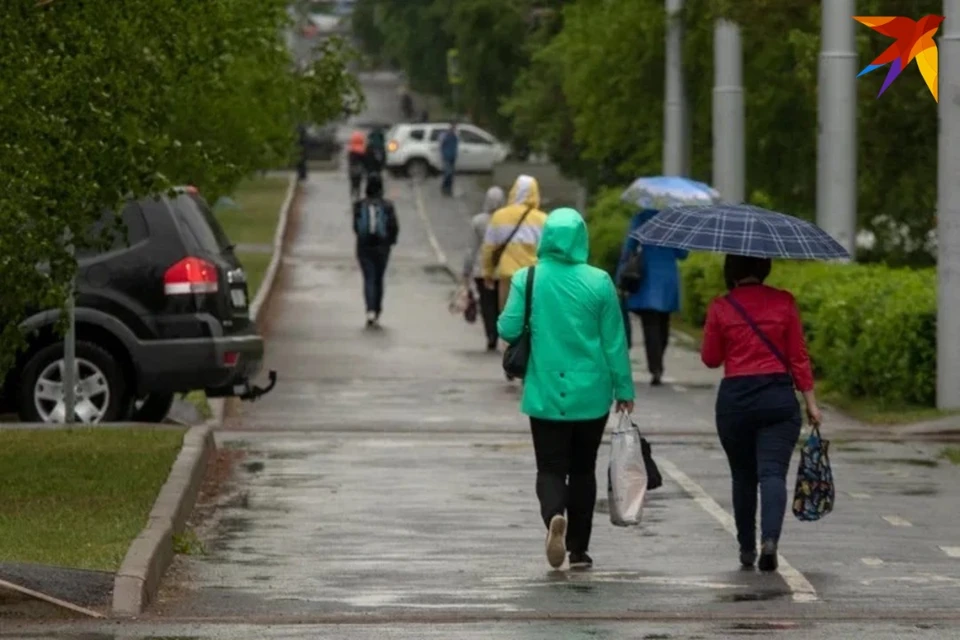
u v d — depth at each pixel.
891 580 31.05
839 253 31.98
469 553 33.47
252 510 38.12
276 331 80.62
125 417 48.25
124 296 47.06
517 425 52.50
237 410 55.19
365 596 29.38
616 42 99.19
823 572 31.75
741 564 32.19
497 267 64.25
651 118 101.88
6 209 32.94
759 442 31.75
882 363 55.19
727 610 28.19
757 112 92.75
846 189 64.62
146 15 36.72
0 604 27.17
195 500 38.66
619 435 31.80
